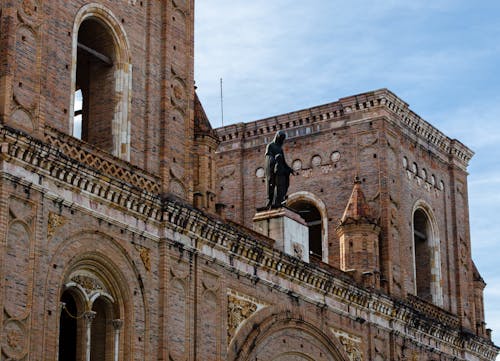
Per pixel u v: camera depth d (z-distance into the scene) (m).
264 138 74.00
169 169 51.28
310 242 73.94
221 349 52.25
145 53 52.06
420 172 73.00
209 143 57.31
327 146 71.25
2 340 41.34
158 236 49.78
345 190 69.88
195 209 51.47
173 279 50.00
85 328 45.91
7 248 42.16
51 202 44.66
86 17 49.44
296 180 71.75
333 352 60.72
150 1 52.81
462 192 77.31
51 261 44.19
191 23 54.66
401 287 67.56
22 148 43.25
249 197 73.44
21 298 42.41
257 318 55.16
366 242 65.12
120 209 48.03
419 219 73.81
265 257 56.06
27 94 44.53
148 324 48.38
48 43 46.41
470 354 73.31
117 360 47.12
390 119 70.06
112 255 47.38
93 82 51.19
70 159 45.38
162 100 52.06
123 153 49.78
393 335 65.38
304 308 58.84
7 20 44.19
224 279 53.28
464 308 74.38
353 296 62.41
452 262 74.81
